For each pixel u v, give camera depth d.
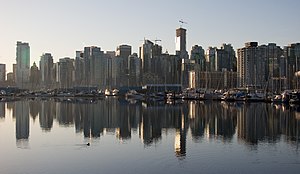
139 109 150.25
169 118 109.94
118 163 48.09
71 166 46.97
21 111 141.50
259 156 51.97
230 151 55.53
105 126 89.56
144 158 50.75
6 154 54.41
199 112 131.75
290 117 110.56
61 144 62.75
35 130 82.12
